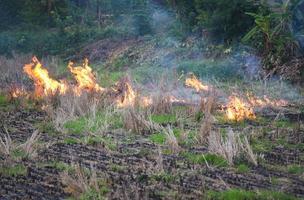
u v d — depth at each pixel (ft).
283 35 52.49
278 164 27.45
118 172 25.90
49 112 37.50
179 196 22.75
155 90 44.16
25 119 37.42
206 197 22.71
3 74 57.98
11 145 29.71
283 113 38.32
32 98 43.57
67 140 31.55
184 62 56.13
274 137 32.01
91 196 22.61
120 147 30.17
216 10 56.90
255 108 39.86
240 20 56.85
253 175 25.75
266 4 55.21
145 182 24.41
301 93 45.91
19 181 24.67
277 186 24.31
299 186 24.36
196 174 25.55
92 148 30.14
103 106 39.37
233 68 53.62
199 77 53.26
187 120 36.17
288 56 51.93
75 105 37.88
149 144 30.76
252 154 27.40
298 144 30.73
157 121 35.83
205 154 28.12
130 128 33.63
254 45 54.19
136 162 27.50
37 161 27.68
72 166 26.30
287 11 53.26
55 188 23.66
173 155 28.60
